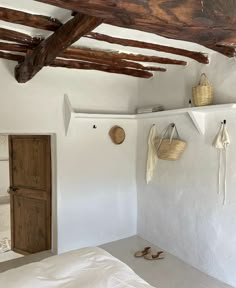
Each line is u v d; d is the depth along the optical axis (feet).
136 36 8.26
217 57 9.69
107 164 12.75
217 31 3.89
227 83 9.37
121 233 13.41
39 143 12.26
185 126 10.95
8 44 8.28
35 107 10.77
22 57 9.64
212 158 9.91
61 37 6.59
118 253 11.83
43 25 6.82
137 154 13.55
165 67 11.87
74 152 11.80
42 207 12.39
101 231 12.75
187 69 10.93
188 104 10.90
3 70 10.00
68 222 11.83
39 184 12.42
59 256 6.90
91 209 12.40
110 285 5.62
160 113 11.21
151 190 12.80
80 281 5.76
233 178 9.21
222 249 9.66
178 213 11.43
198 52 9.75
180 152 11.02
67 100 11.23
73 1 3.22
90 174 12.29
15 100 10.32
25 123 10.59
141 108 13.04
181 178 11.21
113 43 8.46
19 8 6.38
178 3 3.48
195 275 10.12
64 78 11.35
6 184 20.65
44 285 5.58
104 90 12.44
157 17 3.49
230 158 9.30
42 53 7.73
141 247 12.44
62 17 6.81
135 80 13.33
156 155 12.39
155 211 12.63
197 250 10.61
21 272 6.03
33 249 12.99
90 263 6.57
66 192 11.71
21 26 7.52
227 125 9.34
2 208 19.20
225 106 8.62
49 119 11.11
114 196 13.05
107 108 12.59
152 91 12.65
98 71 12.15
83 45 9.17
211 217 10.02
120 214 13.32
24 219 13.25
